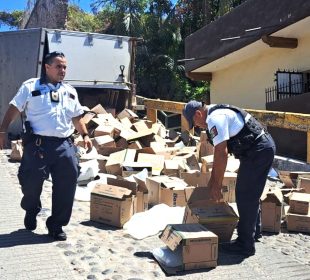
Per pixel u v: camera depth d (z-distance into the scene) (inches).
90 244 168.1
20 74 413.4
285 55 458.6
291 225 200.2
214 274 148.3
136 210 202.7
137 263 153.3
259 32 429.7
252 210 163.9
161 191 217.9
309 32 414.9
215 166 155.9
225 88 581.0
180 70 999.0
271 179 295.1
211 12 979.3
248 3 443.8
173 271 147.1
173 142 373.1
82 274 142.7
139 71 1011.9
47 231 180.2
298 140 324.8
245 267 155.3
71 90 171.0
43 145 162.9
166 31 1003.9
